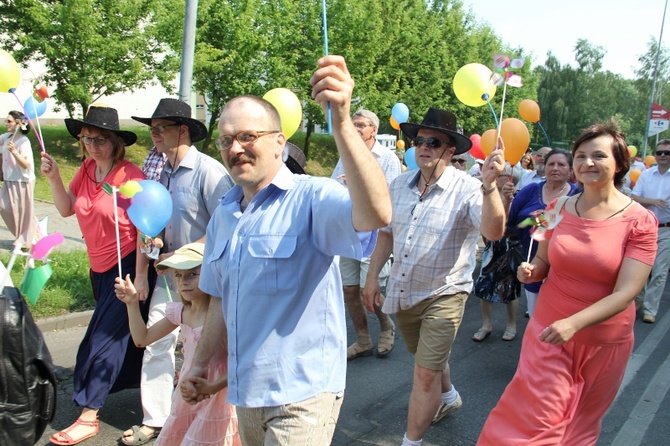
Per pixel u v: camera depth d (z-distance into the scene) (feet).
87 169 12.59
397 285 11.64
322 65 5.65
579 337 9.10
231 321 7.20
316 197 6.84
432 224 11.30
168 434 9.35
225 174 11.93
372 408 14.08
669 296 26.76
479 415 13.88
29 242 25.30
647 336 20.65
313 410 6.95
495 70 10.94
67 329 18.20
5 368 8.06
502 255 18.37
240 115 7.01
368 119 17.16
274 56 55.47
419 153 11.53
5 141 24.56
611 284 9.17
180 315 9.82
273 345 6.93
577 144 9.52
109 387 11.95
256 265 6.95
